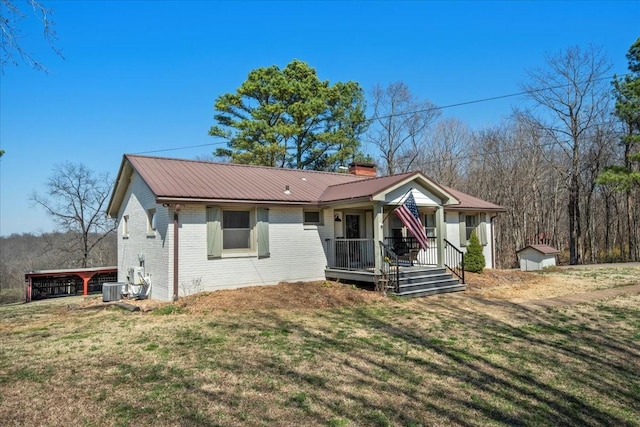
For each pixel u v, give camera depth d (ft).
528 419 15.38
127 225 53.21
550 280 56.13
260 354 22.85
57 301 56.70
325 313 34.22
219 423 14.78
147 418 15.15
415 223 45.37
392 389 18.07
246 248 45.44
